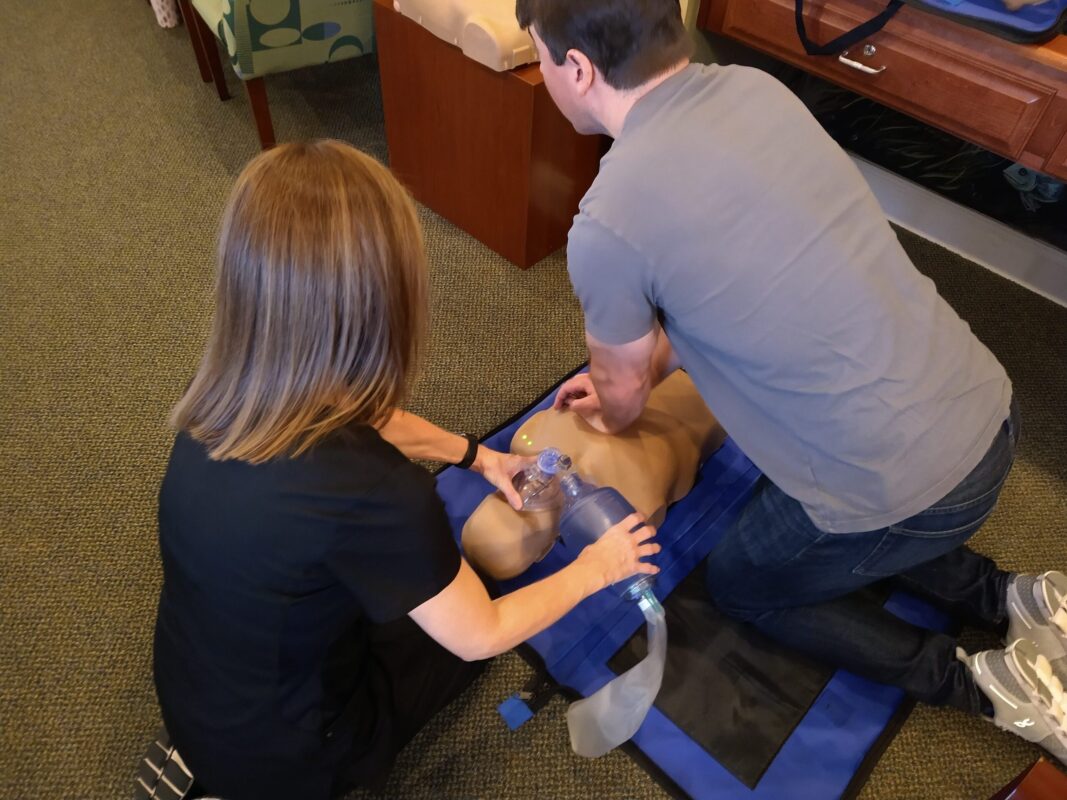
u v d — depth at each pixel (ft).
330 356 2.20
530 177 5.76
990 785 3.93
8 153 7.27
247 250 2.10
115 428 5.25
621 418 3.97
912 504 2.96
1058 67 4.20
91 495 4.90
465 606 2.64
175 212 6.82
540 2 2.85
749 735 3.98
